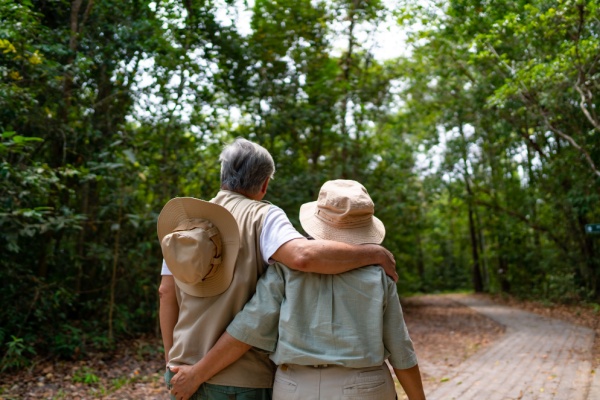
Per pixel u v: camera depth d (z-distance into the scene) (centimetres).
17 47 622
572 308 1473
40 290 682
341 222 194
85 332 749
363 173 1227
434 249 3250
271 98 973
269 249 186
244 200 202
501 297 2158
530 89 962
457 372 671
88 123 782
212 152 895
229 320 187
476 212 2330
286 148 1042
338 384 172
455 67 1320
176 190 827
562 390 541
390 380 181
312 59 1058
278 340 180
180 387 183
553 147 1498
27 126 714
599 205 1432
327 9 1056
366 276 181
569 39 973
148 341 786
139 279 829
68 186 780
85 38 797
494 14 962
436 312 1625
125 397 514
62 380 575
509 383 590
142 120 829
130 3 839
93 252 750
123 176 756
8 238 581
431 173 1981
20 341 621
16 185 596
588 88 945
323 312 177
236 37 930
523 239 2081
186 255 179
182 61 814
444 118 1670
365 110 1193
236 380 185
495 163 2083
